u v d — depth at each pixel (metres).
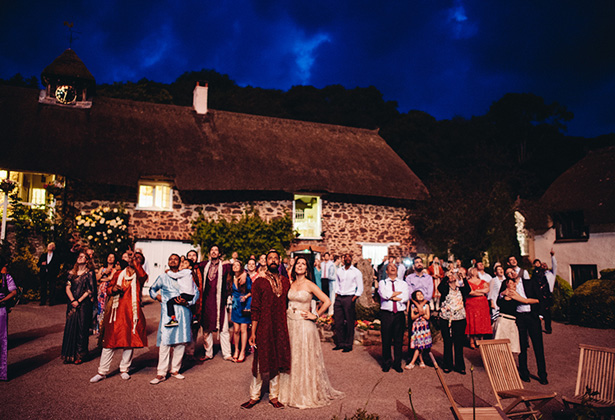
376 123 36.81
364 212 18.00
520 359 6.71
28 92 16.12
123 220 14.52
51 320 10.48
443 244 18.25
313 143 19.20
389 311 7.01
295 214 17.48
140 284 6.35
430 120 33.34
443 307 7.15
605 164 18.69
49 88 16.03
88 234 14.24
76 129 15.26
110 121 16.23
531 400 4.63
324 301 5.46
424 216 18.17
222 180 15.35
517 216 20.92
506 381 5.24
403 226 18.59
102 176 14.00
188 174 15.05
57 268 12.53
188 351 7.47
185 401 5.33
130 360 6.34
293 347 5.34
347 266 8.62
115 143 15.25
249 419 4.76
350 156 19.19
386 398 5.65
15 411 4.86
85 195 14.58
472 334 8.25
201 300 7.52
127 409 5.00
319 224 17.25
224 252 15.37
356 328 9.27
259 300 5.25
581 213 18.08
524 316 6.72
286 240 16.16
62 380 6.09
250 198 16.30
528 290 6.70
